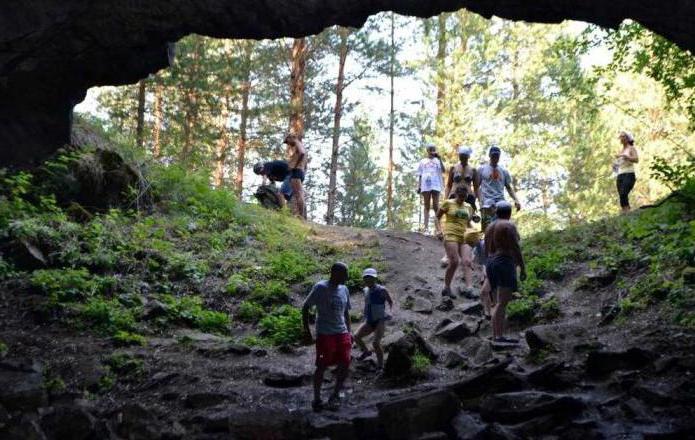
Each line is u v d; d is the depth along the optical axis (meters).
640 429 5.70
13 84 8.73
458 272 12.66
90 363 7.30
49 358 7.39
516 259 8.48
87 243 10.28
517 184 27.28
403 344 7.68
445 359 7.99
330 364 6.56
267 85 27.03
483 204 12.80
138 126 19.98
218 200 14.32
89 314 8.53
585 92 13.92
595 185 26.05
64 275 9.20
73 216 11.07
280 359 8.23
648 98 26.55
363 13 7.77
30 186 10.70
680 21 7.30
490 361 7.47
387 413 6.02
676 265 9.21
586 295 10.02
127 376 7.27
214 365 7.71
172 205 13.31
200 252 11.90
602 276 10.20
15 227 9.67
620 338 7.86
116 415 6.18
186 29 7.70
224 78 21.75
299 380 7.34
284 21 7.55
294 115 22.91
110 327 8.41
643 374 6.67
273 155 27.73
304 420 5.99
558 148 24.97
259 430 5.90
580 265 11.39
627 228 11.94
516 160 24.36
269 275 11.43
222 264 11.53
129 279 10.00
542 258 11.92
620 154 14.65
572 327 8.27
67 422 5.81
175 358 7.81
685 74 11.76
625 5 7.37
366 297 8.05
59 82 8.78
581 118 26.17
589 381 6.89
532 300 10.05
